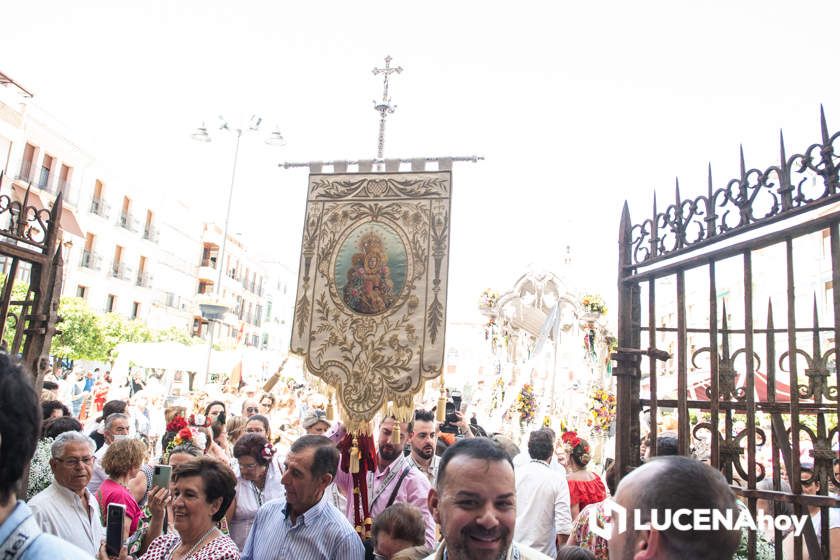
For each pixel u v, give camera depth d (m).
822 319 15.20
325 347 5.46
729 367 3.68
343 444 5.16
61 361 24.31
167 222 38.59
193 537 3.39
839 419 2.88
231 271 47.78
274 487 4.95
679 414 3.39
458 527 2.02
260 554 3.62
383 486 4.88
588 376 14.29
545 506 4.75
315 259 5.68
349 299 5.52
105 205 31.08
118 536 3.41
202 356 18.31
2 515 1.30
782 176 2.90
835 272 2.70
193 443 5.34
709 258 3.32
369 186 5.71
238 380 16.92
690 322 20.11
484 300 14.84
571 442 5.68
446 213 5.49
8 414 1.30
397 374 5.26
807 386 3.54
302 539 3.54
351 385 5.32
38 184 25.70
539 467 4.91
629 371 3.87
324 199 5.79
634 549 1.53
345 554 3.53
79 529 3.71
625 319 3.92
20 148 24.38
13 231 4.29
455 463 2.08
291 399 11.40
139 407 12.17
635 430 3.82
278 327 36.44
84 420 15.16
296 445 3.65
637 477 1.59
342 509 4.93
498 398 14.32
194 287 42.97
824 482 2.88
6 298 4.27
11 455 1.30
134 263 34.53
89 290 30.42
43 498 3.67
